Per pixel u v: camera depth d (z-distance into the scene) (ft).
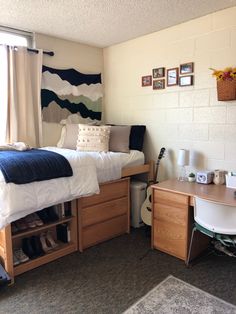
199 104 9.15
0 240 7.05
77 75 11.52
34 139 10.41
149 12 8.41
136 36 10.71
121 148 10.12
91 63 12.08
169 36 9.75
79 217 8.31
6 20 9.02
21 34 10.07
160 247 8.41
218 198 6.97
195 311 5.73
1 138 9.67
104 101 12.66
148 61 10.56
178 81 9.63
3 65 9.40
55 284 6.75
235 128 8.34
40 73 10.34
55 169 7.21
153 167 10.51
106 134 9.96
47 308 5.90
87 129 10.03
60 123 11.19
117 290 6.48
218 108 8.68
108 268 7.47
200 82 9.04
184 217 7.64
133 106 11.37
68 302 6.09
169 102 10.03
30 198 6.65
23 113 9.98
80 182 7.76
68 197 7.51
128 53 11.30
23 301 6.13
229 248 8.22
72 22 9.22
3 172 6.36
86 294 6.35
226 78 7.98
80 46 11.63
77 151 9.31
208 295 6.24
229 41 8.20
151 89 10.58
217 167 8.90
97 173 8.56
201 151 9.27
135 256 8.14
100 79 12.39
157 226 8.41
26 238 7.82
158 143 10.60
